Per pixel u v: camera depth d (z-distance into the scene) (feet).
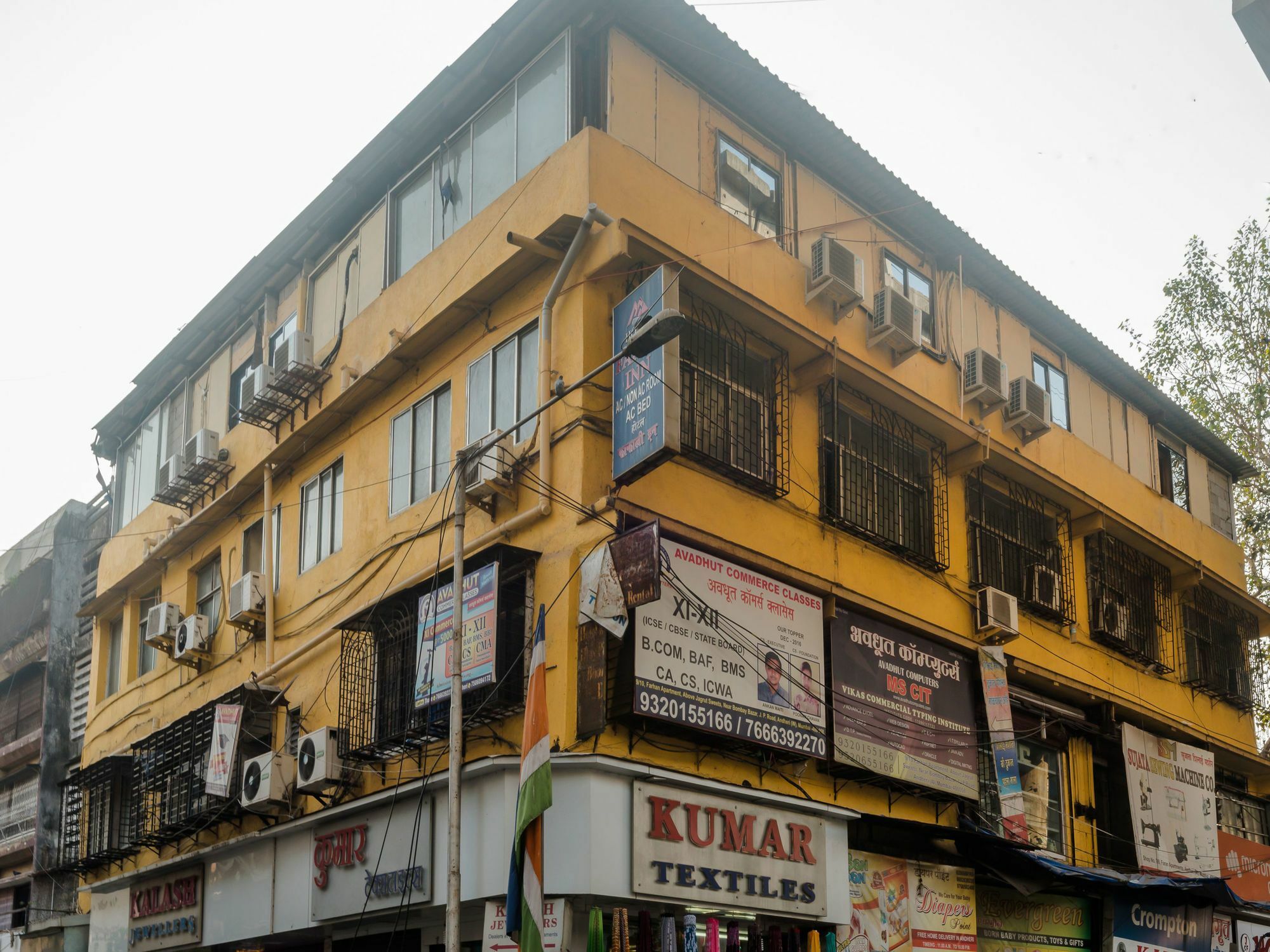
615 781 41.06
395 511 52.80
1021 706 61.21
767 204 53.88
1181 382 88.84
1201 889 62.44
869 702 51.03
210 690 64.18
